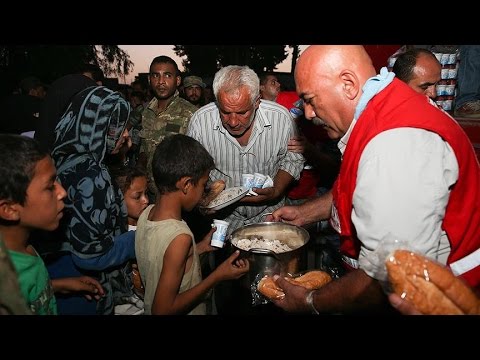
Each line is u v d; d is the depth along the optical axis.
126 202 2.15
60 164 1.82
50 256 1.85
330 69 1.41
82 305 1.89
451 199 1.29
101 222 1.73
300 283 1.67
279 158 2.87
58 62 15.16
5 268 0.75
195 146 1.72
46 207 1.36
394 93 1.33
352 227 1.49
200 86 7.26
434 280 1.02
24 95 4.09
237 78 2.33
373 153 1.23
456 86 3.27
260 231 2.23
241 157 2.78
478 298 1.05
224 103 2.36
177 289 1.60
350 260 1.73
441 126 1.25
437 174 1.17
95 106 1.79
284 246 2.05
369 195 1.20
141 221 1.79
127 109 1.87
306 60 1.46
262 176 2.66
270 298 1.65
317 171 3.44
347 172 1.40
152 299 1.66
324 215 2.31
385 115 1.28
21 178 1.28
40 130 2.12
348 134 1.48
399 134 1.21
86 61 17.53
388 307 1.32
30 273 1.36
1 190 1.26
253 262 1.79
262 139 2.71
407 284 1.03
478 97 3.19
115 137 1.86
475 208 1.32
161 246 1.59
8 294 0.75
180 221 1.68
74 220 1.70
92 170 1.74
